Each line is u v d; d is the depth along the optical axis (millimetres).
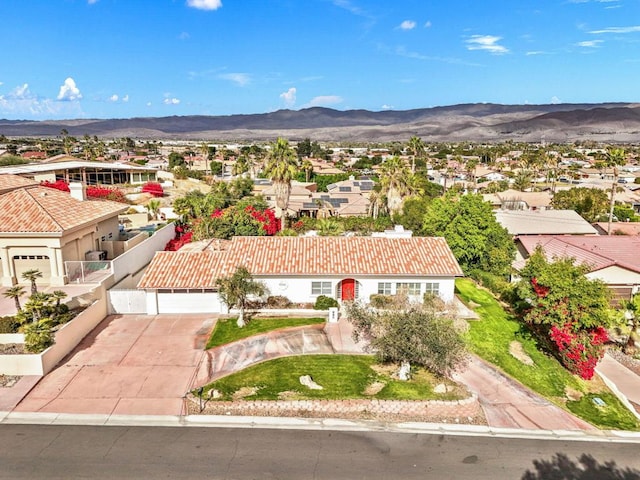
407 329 21484
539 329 28234
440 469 16125
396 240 32375
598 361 25047
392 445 17391
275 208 58156
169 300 29109
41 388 20422
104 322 27797
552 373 24500
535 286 26406
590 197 66188
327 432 18031
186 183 89312
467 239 38938
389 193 52594
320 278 29781
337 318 28156
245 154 152625
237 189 70625
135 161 126312
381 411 19484
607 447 18094
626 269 33094
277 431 17984
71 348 24094
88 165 71812
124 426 17969
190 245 38219
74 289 29312
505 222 50500
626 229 51500
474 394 21234
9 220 30266
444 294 30078
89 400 19609
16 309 26234
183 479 15117
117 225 40531
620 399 22578
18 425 17844
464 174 134625
